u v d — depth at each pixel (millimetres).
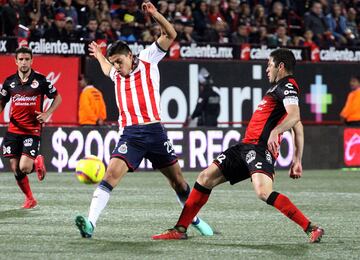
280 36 55188
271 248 20312
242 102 50375
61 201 31797
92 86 47219
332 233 23391
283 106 20438
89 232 21125
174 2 55688
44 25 48438
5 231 22859
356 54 53281
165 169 21844
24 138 28672
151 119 21281
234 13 56438
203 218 26812
